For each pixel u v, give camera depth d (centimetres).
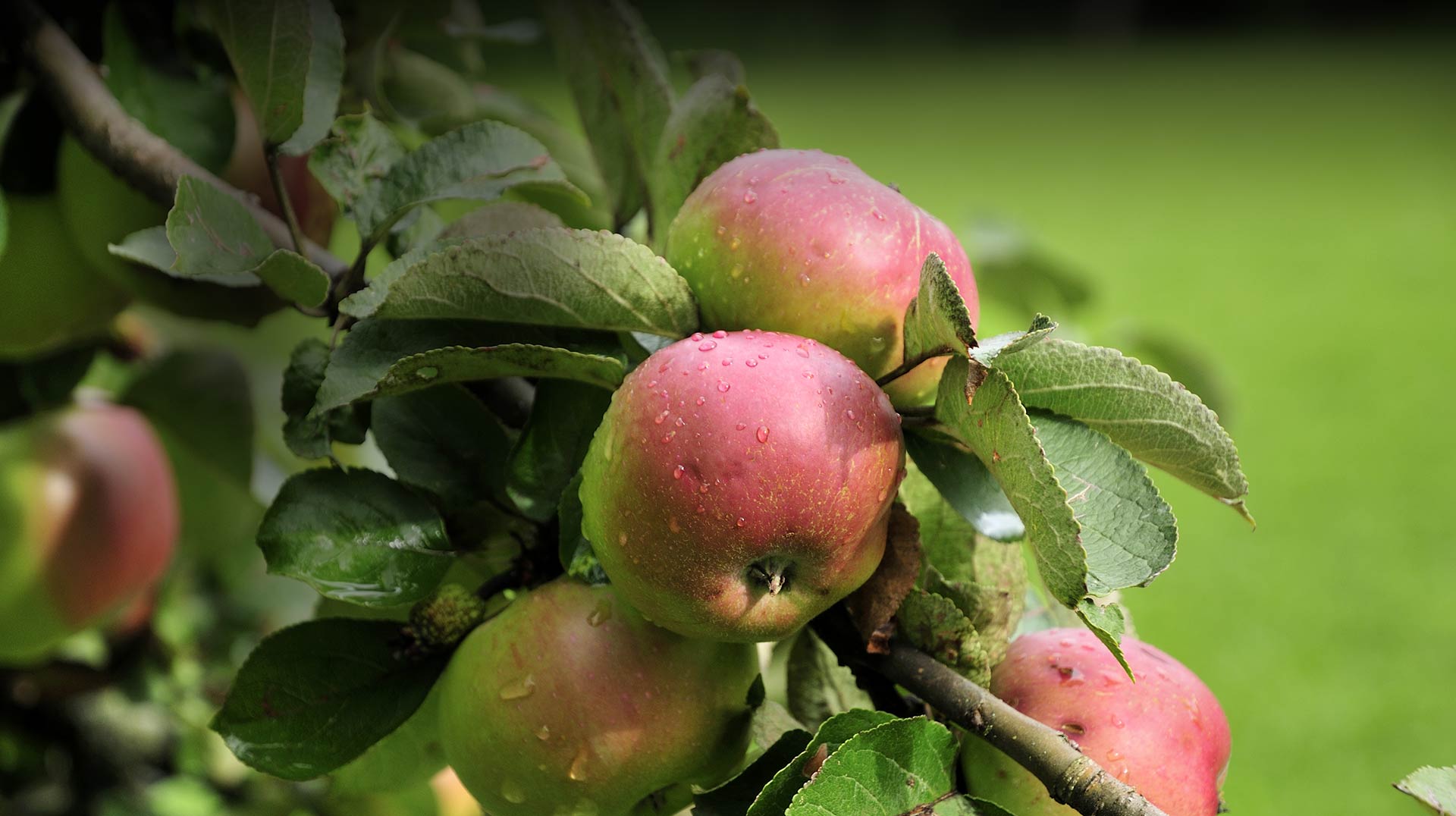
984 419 93
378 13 115
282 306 114
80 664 136
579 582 98
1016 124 1352
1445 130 1255
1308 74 1625
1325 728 328
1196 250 838
